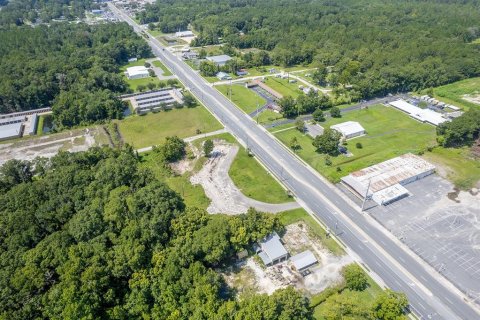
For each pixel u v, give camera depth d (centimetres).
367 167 15925
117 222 11138
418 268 11350
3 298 8894
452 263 11500
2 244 10662
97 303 9081
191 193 14688
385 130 19400
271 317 8825
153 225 10919
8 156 17312
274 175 15825
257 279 11050
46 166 14275
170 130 19700
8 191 12631
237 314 8806
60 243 10312
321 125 19925
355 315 9444
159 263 10050
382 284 10800
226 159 16912
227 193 14700
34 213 11425
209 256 10656
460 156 16975
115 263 9875
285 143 18238
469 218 13250
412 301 10275
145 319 9188
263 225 11881
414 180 15450
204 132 19350
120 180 12812
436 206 13900
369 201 14212
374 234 12669
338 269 11350
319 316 9862
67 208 11562
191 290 9531
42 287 9356
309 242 12362
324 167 16288
